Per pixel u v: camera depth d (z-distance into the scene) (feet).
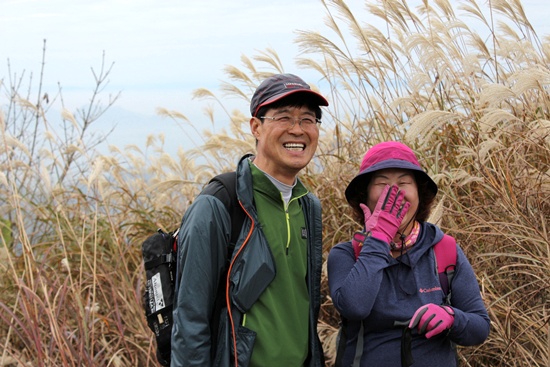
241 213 10.37
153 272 10.90
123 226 22.39
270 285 10.36
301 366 10.58
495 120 16.19
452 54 20.75
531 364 13.88
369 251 10.18
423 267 10.41
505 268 15.40
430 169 17.02
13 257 20.90
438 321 9.69
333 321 16.85
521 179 16.02
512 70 21.27
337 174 19.58
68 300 18.37
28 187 23.71
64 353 15.74
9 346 17.08
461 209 16.06
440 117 15.90
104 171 24.93
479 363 14.65
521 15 21.61
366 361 10.30
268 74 24.30
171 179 25.23
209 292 10.11
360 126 21.39
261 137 10.65
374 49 21.67
